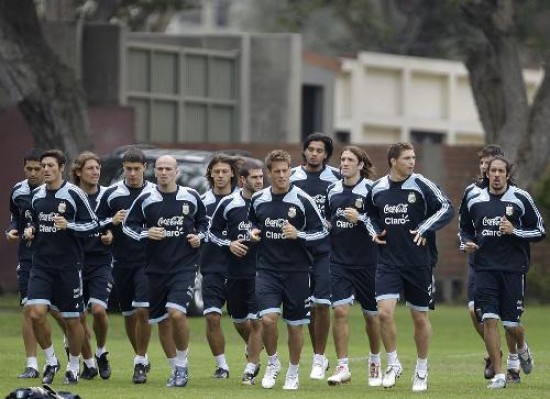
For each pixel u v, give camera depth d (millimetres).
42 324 50531
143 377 52000
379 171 104562
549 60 102188
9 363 58812
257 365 52438
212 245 53969
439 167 105625
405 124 169625
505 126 102312
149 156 79688
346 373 51625
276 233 49562
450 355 66438
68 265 50469
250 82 127188
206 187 79125
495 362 50875
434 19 165000
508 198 50438
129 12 136000
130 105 116438
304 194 49562
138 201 50844
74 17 127312
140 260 52781
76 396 42750
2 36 93312
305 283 49750
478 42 103250
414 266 49125
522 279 51062
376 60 165125
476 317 54625
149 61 120688
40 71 94062
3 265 104875
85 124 96188
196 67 124688
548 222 106125
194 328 79000
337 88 163000
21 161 105438
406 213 49031
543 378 55156
